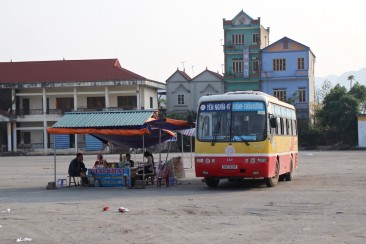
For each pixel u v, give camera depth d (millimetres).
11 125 81000
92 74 80938
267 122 21844
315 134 75250
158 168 24859
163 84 85062
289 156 26547
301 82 79625
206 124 22312
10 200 19969
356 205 16656
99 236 12320
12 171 39344
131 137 26516
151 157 25797
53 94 81062
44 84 79312
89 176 25219
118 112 25500
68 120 25094
